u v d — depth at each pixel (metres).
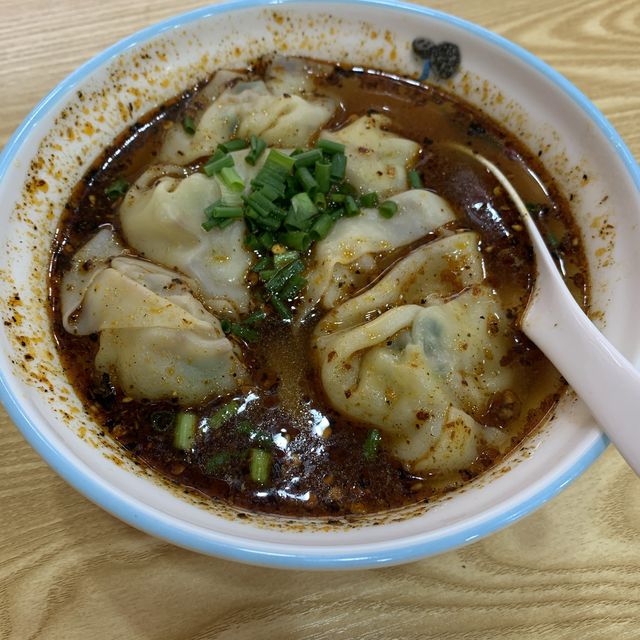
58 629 0.16
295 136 0.23
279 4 0.22
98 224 0.21
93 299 0.19
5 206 0.18
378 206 0.21
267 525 0.15
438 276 0.20
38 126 0.19
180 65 0.23
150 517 0.14
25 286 0.18
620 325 0.17
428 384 0.18
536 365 0.18
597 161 0.19
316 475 0.17
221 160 0.21
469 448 0.17
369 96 0.24
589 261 0.19
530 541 0.17
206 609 0.16
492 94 0.22
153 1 0.27
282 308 0.19
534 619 0.16
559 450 0.15
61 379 0.17
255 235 0.20
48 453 0.14
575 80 0.25
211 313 0.19
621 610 0.16
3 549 0.17
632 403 0.15
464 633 0.16
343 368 0.18
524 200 0.21
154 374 0.18
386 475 0.17
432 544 0.13
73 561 0.16
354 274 0.20
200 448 0.17
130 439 0.17
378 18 0.23
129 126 0.22
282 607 0.16
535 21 0.26
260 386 0.19
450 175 0.22
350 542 0.14
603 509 0.17
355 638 0.16
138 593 0.16
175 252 0.20
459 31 0.22
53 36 0.26
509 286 0.20
